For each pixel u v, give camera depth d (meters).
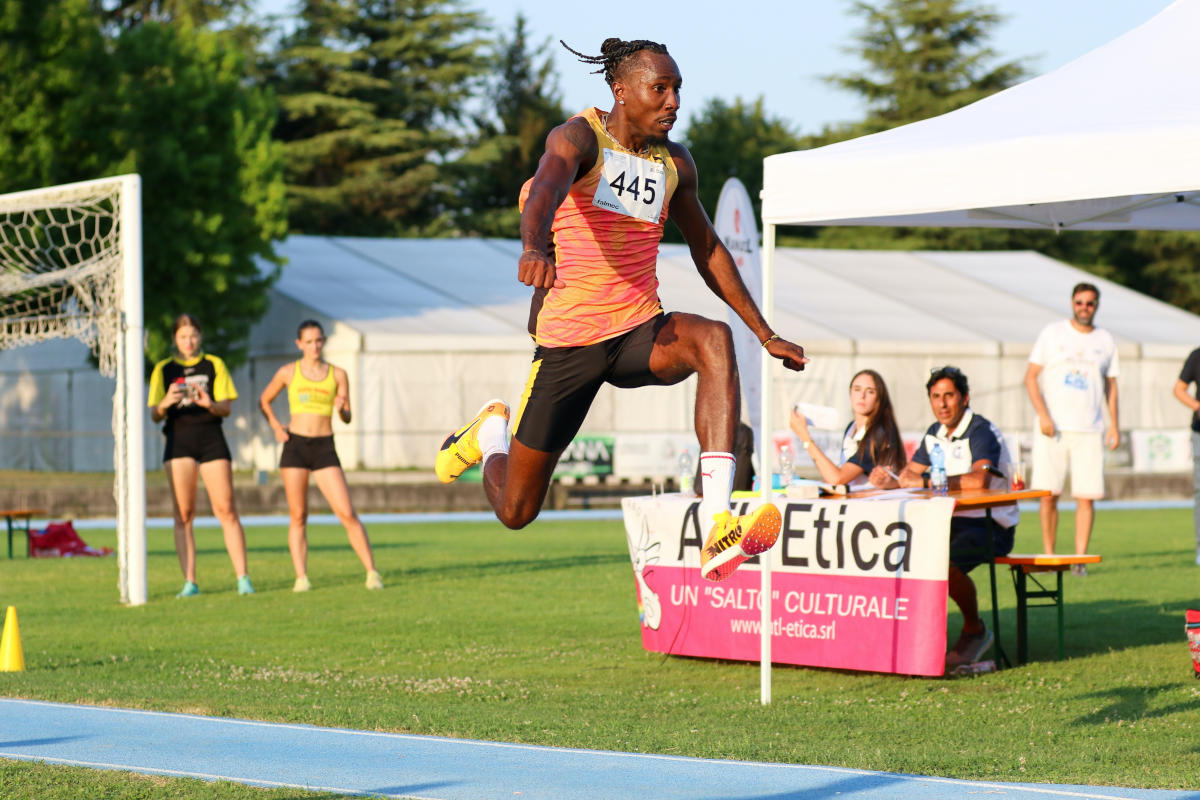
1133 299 104.00
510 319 85.50
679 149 11.62
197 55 89.94
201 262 84.25
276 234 88.56
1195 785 12.69
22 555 47.16
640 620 24.50
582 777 13.16
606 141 11.09
